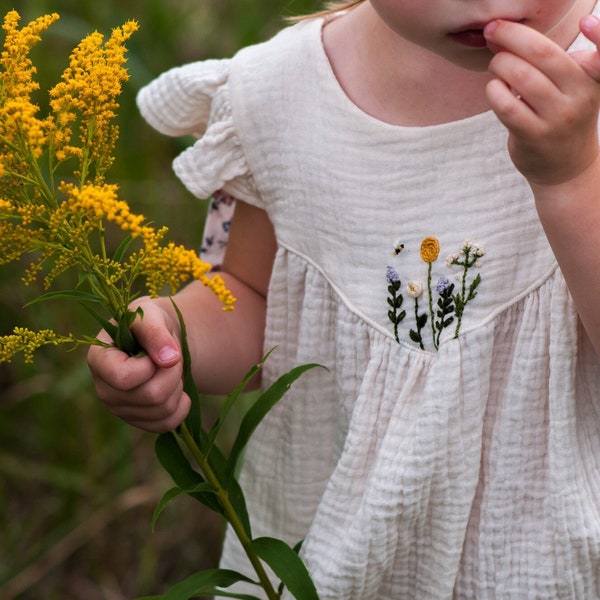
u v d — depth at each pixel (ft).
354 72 3.10
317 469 3.29
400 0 2.66
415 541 3.11
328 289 3.16
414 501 3.03
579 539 3.02
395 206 3.05
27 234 2.66
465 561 3.12
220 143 3.25
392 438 3.04
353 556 3.04
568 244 2.75
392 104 3.04
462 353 3.00
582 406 3.04
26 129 2.56
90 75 2.69
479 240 2.98
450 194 3.00
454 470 3.02
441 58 2.96
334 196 3.11
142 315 2.81
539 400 3.01
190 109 3.39
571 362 2.96
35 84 2.68
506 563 3.08
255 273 3.41
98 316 2.87
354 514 3.09
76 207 2.57
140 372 2.89
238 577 2.96
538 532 3.06
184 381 3.00
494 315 2.99
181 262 2.57
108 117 2.72
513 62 2.62
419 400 3.05
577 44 2.95
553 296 2.95
